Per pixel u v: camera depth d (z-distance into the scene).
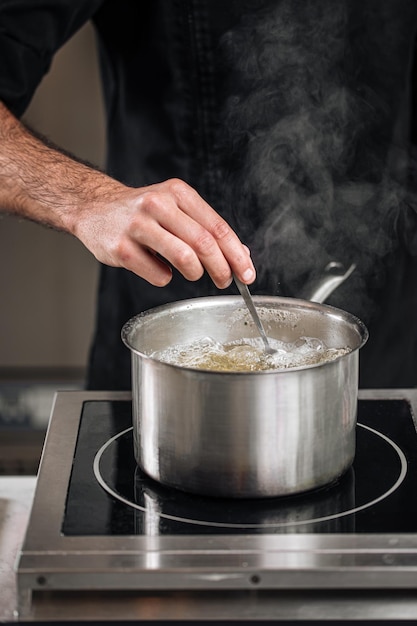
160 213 1.09
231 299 1.16
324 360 1.06
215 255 1.07
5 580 0.95
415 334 1.83
